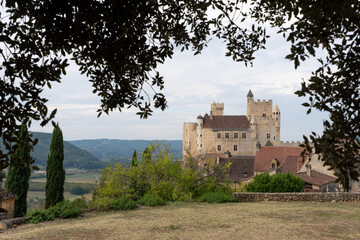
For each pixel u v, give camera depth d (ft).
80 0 15.37
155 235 37.60
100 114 19.31
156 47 18.84
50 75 16.24
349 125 13.23
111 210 60.03
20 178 82.53
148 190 79.77
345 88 13.47
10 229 47.26
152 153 82.12
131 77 18.95
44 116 15.24
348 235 35.12
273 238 34.45
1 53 15.70
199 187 83.97
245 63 24.21
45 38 15.93
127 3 16.48
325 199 62.95
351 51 13.43
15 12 15.70
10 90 15.01
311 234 35.86
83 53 18.15
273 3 14.61
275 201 65.57
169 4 22.20
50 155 88.84
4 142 14.34
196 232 38.50
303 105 14.11
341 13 11.95
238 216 48.39
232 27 23.48
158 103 19.44
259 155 197.88
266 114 370.53
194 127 356.38
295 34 13.73
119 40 17.39
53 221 51.96
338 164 13.28
